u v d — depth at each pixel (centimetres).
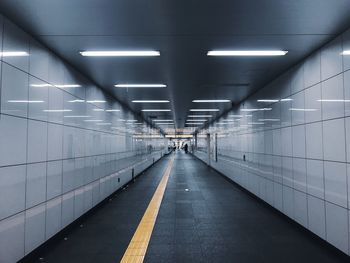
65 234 566
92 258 449
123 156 1177
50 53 511
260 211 772
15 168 396
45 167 486
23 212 416
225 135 1514
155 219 686
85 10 366
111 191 959
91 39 463
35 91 455
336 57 455
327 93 482
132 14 378
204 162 2698
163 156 4319
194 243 518
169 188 1186
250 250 483
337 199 453
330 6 359
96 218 701
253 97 952
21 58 416
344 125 434
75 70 635
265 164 824
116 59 569
